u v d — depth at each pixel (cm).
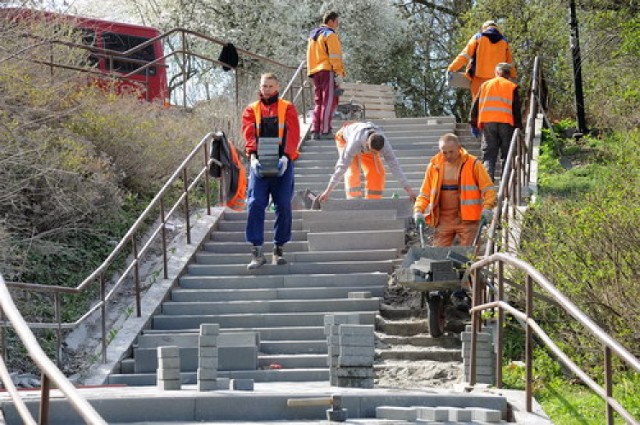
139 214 1453
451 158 1125
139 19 3016
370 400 720
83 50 1798
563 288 926
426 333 1078
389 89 2420
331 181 1323
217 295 1202
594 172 1591
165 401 693
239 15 2995
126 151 1509
